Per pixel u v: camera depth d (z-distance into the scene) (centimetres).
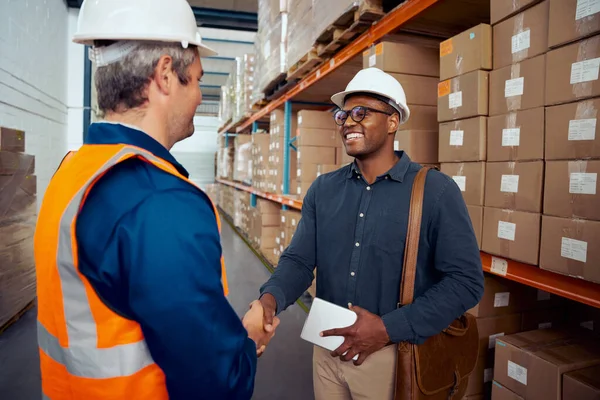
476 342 139
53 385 76
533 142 146
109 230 65
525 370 170
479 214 173
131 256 63
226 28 815
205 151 1537
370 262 136
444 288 121
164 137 84
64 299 69
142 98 79
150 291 62
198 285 64
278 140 525
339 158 438
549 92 139
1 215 331
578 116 129
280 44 411
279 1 412
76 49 720
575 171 130
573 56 130
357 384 136
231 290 463
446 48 189
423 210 130
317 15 304
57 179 77
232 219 1059
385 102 138
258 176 642
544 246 142
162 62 80
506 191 159
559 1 134
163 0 80
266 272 541
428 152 229
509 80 158
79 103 723
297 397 251
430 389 124
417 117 236
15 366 285
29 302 397
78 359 68
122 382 68
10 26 464
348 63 324
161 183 68
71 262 67
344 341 120
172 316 62
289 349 313
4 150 343
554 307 218
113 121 81
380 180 140
